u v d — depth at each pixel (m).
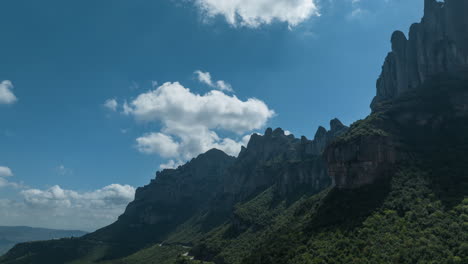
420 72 150.50
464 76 138.25
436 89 136.25
